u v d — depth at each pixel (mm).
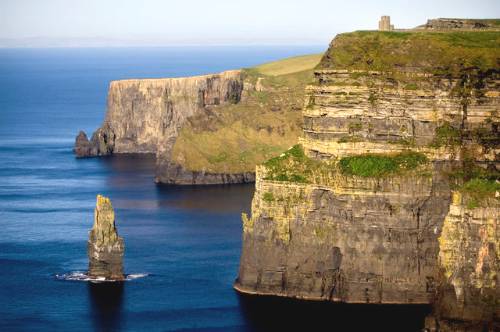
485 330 186625
